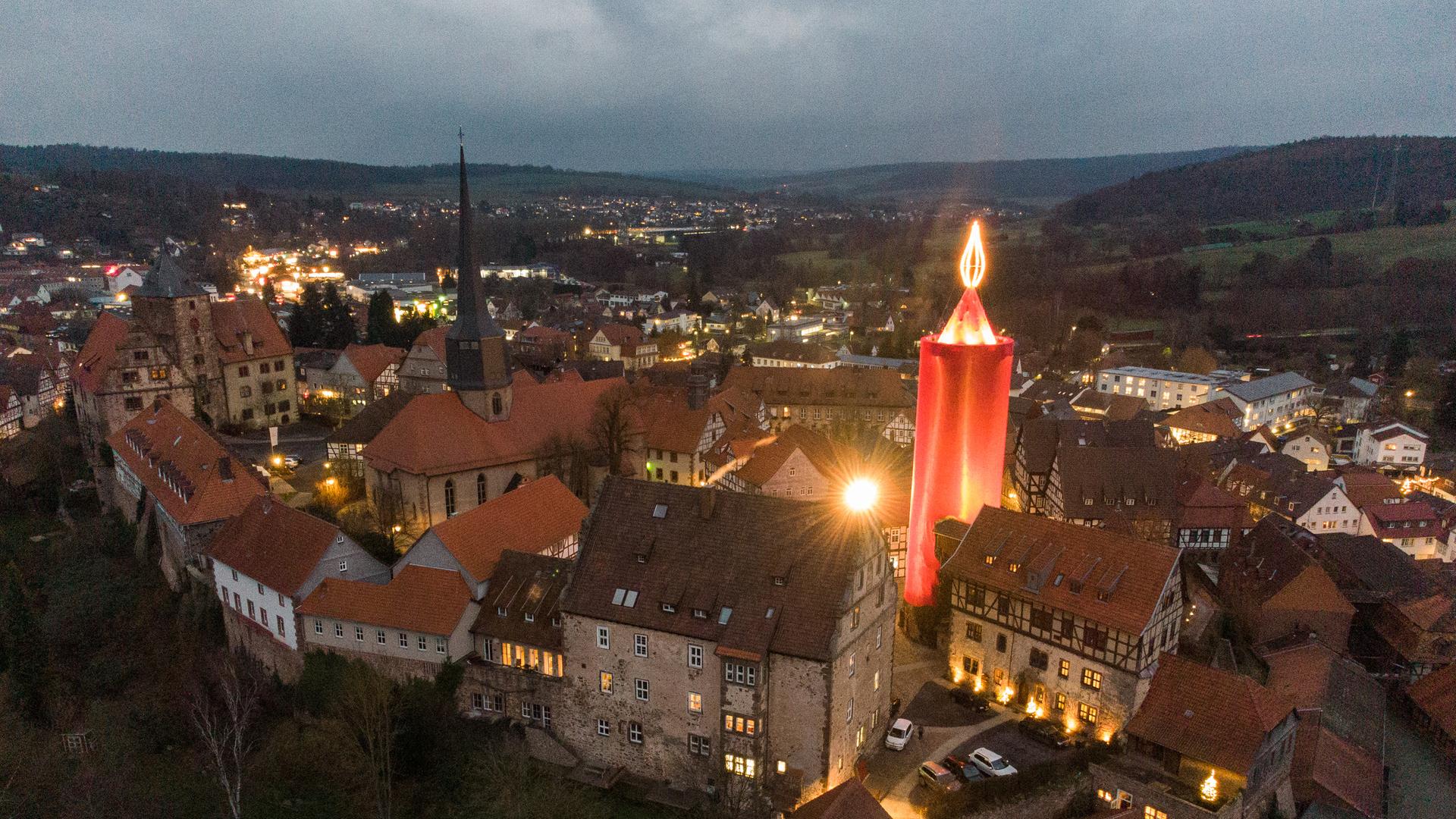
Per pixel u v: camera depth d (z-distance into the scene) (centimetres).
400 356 13200
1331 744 6334
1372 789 6153
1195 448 11694
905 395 12862
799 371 13050
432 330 12575
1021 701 6081
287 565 6159
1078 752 5428
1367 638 8425
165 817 5184
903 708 6106
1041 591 5906
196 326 10788
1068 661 5828
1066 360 19500
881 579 5516
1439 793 6475
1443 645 7825
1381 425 13800
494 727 5619
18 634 6788
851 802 4122
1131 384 17100
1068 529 6103
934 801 4972
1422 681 7475
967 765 5297
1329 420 15788
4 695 6712
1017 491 9975
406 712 5469
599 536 5647
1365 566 8812
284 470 9769
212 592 6988
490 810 4806
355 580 6241
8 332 16925
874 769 5422
